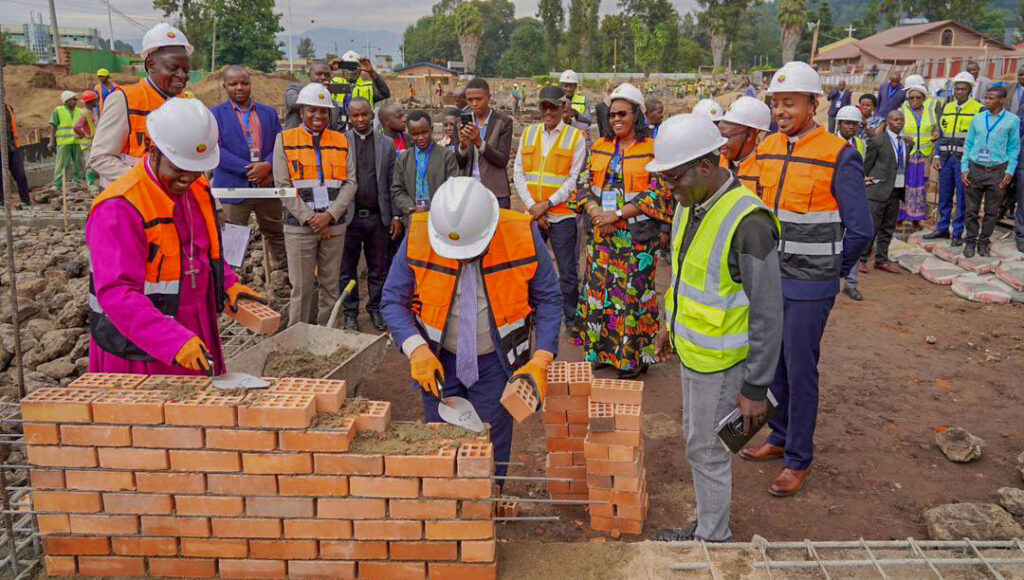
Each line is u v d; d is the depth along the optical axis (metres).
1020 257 9.23
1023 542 3.37
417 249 3.45
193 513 3.11
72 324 6.75
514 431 5.24
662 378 6.22
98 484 3.11
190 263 3.56
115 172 4.75
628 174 5.76
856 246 4.07
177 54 4.82
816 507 4.26
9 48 72.19
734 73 83.06
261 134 6.78
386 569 3.10
